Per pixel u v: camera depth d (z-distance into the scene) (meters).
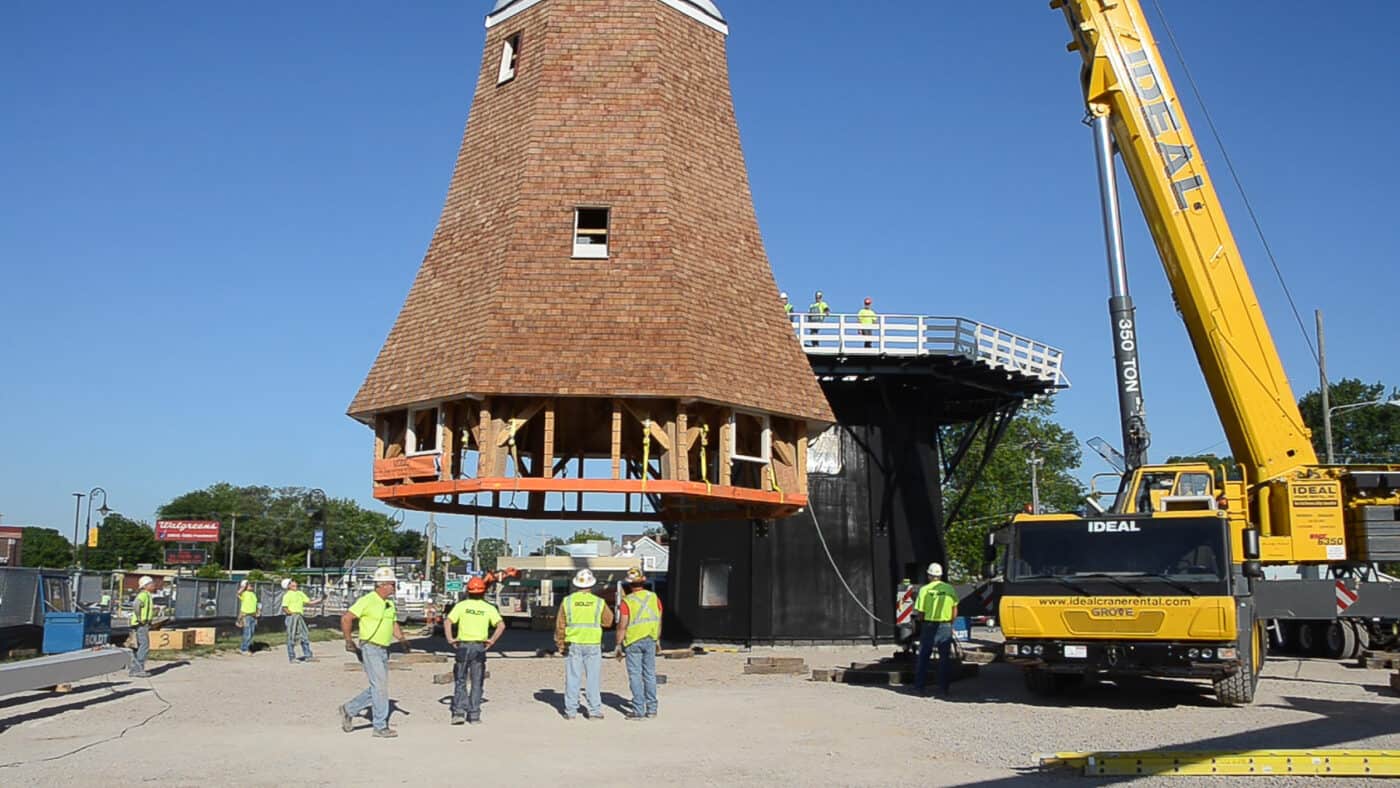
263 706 16.69
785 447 24.92
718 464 24.11
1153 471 20.02
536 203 24.02
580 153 24.59
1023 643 16.11
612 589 23.89
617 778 10.54
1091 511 20.72
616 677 20.95
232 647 31.41
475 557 72.38
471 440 23.72
